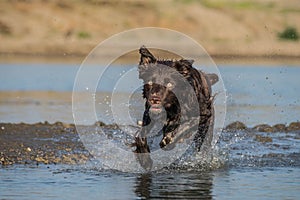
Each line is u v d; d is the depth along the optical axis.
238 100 50.56
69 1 89.88
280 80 61.50
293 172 27.22
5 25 86.25
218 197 23.12
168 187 24.50
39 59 77.75
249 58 81.50
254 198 23.05
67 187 24.42
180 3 92.56
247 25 90.50
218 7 93.19
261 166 28.28
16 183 24.89
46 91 55.31
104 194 23.42
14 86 57.88
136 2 91.19
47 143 32.72
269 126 38.72
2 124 37.91
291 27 90.50
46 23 86.94
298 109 46.66
